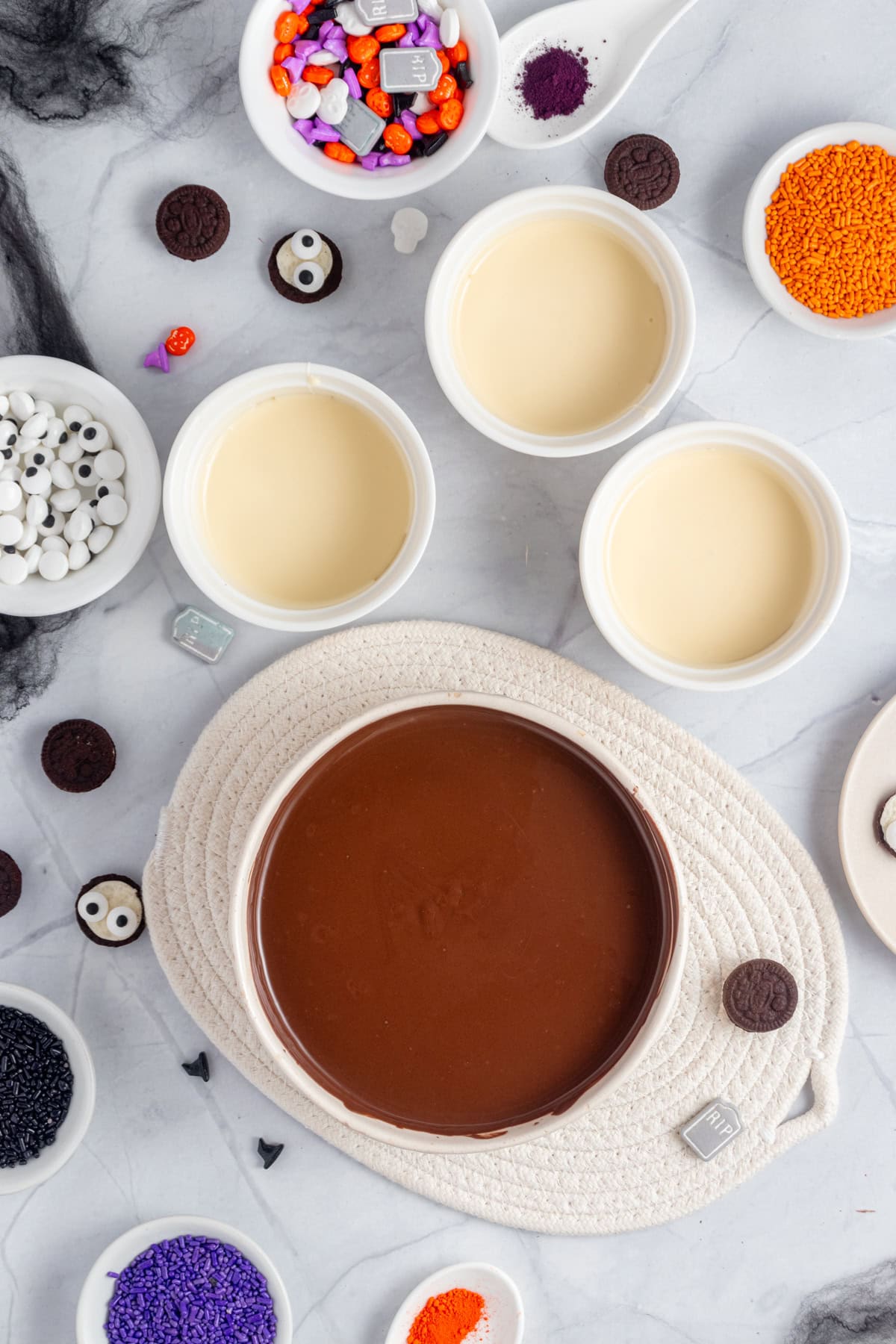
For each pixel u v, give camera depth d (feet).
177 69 2.85
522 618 2.89
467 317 2.82
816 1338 2.93
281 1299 2.88
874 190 2.81
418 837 2.75
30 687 2.88
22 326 2.87
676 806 2.87
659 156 2.83
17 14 2.84
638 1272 2.94
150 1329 2.89
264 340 2.88
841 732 2.90
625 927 2.74
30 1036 2.85
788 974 2.85
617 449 2.88
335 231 2.86
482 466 2.89
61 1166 2.85
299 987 2.74
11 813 2.89
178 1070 2.91
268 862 2.74
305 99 2.74
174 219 2.81
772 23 2.85
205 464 2.81
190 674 2.89
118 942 2.88
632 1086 2.88
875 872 2.86
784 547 2.83
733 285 2.88
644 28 2.81
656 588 2.84
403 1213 2.93
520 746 2.75
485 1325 2.93
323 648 2.86
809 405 2.88
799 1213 2.93
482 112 2.74
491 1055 2.74
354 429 2.81
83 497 2.84
